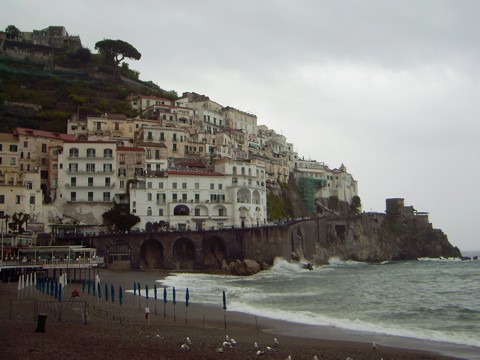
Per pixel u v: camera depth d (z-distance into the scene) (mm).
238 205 145250
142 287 82250
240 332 42969
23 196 119938
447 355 34406
